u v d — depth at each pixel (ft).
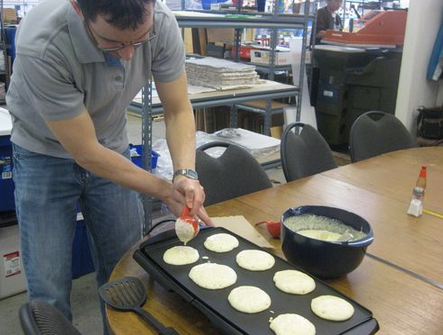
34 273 4.20
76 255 7.18
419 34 11.86
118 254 4.78
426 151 7.06
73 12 3.18
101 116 4.08
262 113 12.10
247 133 9.60
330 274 3.10
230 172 5.19
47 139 4.05
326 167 6.57
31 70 3.14
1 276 6.65
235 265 2.97
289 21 8.95
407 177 5.73
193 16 7.16
